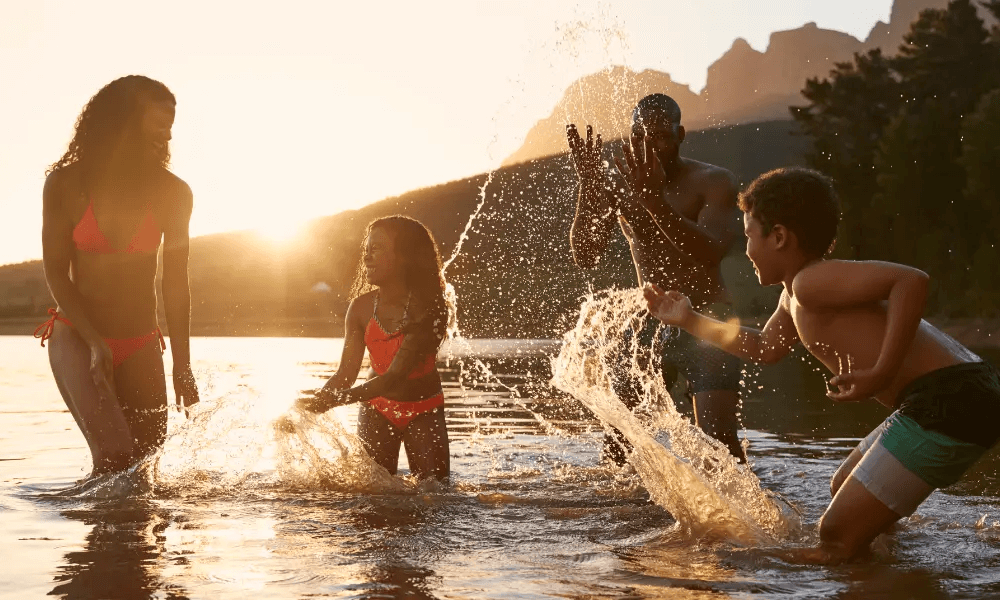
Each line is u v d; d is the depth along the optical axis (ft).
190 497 10.50
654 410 12.76
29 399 23.06
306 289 150.10
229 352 48.08
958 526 9.17
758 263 9.13
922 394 8.24
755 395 25.41
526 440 16.17
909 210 95.96
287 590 6.70
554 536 8.63
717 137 288.51
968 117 90.02
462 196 199.00
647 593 6.72
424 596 6.59
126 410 11.90
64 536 8.43
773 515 9.17
